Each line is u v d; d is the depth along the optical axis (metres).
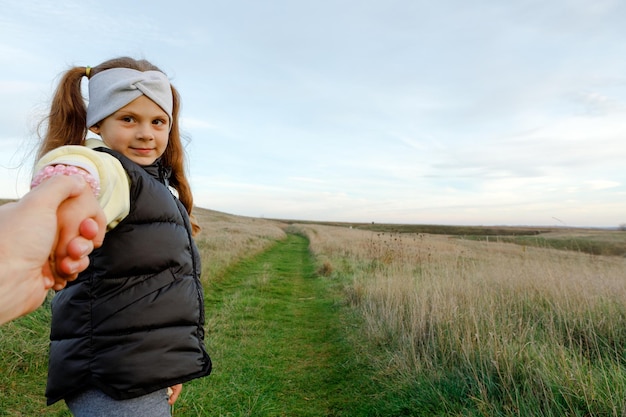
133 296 1.26
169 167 1.88
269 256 19.44
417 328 4.95
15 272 0.42
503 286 6.78
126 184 1.05
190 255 1.46
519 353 3.66
